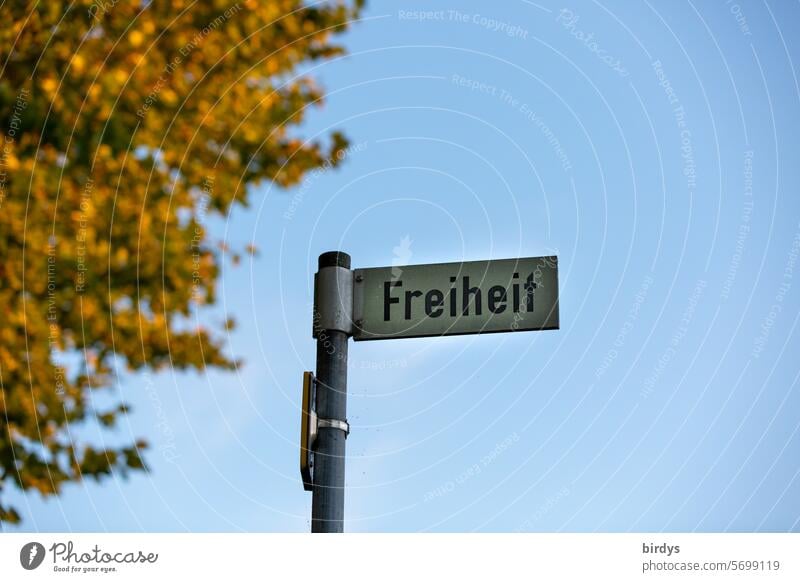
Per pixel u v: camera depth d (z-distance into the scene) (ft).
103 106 29.40
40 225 28.60
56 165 28.96
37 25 29.25
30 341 28.17
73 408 28.30
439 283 17.49
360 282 17.46
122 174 29.50
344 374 17.06
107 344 28.78
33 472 27.58
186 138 30.27
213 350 29.48
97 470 28.09
